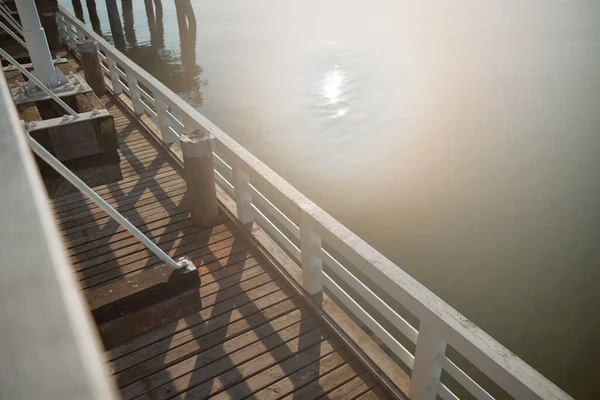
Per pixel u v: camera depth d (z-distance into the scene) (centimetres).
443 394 279
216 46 2338
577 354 651
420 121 1430
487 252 859
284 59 2075
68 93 454
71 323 14
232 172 489
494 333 691
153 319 233
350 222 956
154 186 600
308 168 1188
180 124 595
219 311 401
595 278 788
